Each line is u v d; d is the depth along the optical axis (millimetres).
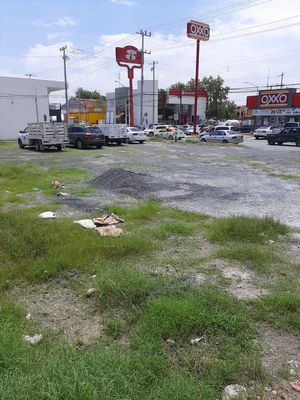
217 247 6129
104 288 4379
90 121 86375
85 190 11547
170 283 4582
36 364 2973
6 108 51781
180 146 32562
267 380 2971
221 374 2990
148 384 2830
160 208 8891
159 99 82188
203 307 3898
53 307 4277
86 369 2783
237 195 10617
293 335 3600
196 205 9352
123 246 5848
